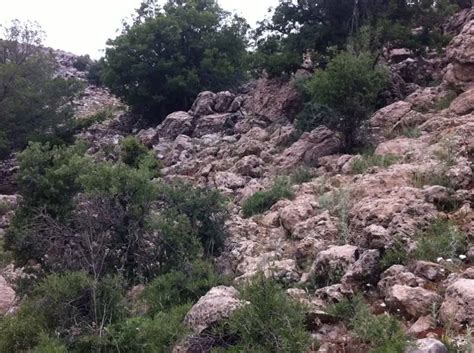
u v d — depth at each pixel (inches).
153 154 623.2
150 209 338.6
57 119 948.0
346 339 199.6
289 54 665.0
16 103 915.4
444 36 611.2
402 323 202.1
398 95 553.9
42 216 351.3
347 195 329.7
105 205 328.2
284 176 466.3
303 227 314.8
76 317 255.9
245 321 192.4
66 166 378.0
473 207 276.4
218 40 974.4
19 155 404.8
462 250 241.6
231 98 792.9
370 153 435.5
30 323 254.2
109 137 926.4
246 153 570.3
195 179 557.3
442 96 488.7
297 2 699.4
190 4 1001.5
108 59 951.6
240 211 414.9
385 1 653.9
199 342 211.2
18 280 330.0
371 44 577.9
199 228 342.6
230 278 286.8
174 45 946.1
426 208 275.7
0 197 669.9
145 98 940.0
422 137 403.5
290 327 185.5
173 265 312.7
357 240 277.3
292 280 263.9
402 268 231.8
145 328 235.0
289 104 655.8
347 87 466.0
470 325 183.6
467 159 323.6
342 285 232.7
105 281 269.0
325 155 493.7
